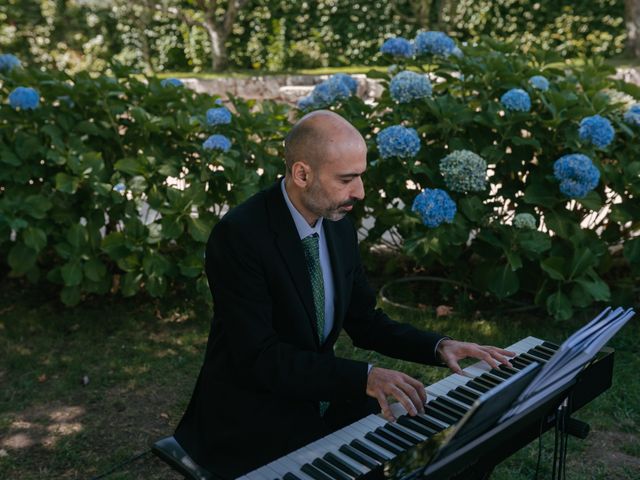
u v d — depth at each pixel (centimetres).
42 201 449
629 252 457
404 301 495
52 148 468
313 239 221
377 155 478
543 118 477
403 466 179
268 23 1404
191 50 1421
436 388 222
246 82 1178
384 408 198
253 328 208
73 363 414
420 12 1344
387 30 1380
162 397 381
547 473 312
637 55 1269
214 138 449
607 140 434
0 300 502
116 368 412
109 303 497
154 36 1431
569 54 1344
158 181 467
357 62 1409
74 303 459
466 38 1367
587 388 224
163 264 459
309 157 203
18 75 491
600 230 573
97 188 446
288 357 205
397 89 460
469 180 432
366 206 488
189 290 501
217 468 219
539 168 464
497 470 311
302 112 519
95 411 367
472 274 489
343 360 206
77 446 336
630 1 1257
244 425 220
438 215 419
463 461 170
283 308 215
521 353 240
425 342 230
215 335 229
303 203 210
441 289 485
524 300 494
